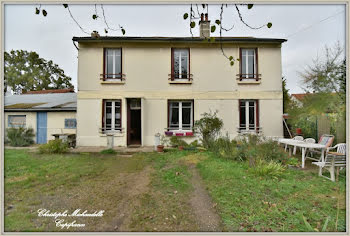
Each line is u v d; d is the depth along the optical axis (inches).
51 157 284.4
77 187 168.6
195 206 133.3
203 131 353.1
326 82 275.9
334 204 132.2
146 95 389.1
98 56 387.2
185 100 394.6
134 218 117.5
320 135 300.0
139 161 264.7
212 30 113.4
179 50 398.6
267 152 240.8
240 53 390.6
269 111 384.5
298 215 118.3
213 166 226.2
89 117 383.2
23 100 508.7
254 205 131.2
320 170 191.2
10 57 320.5
